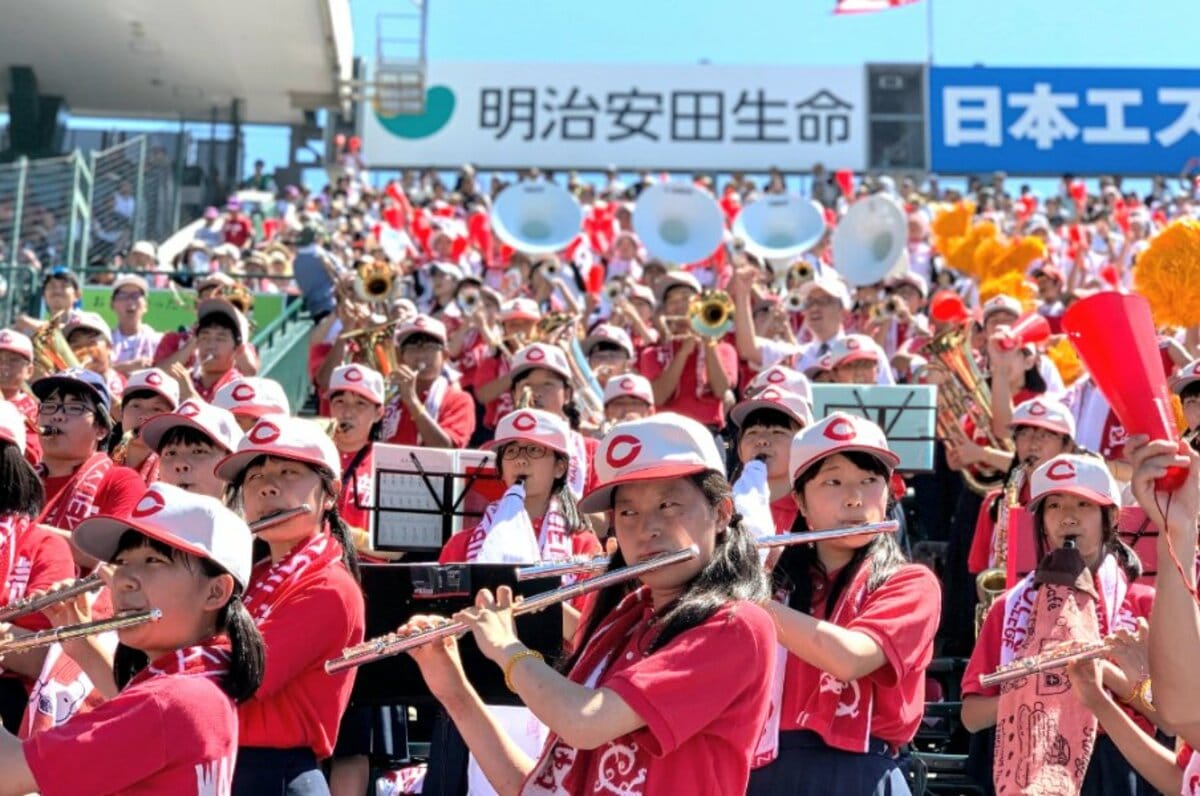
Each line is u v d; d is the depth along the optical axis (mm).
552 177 30578
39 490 6062
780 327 12641
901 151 31156
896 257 14273
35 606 4516
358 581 5266
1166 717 3938
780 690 4871
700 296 11281
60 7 24344
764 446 7320
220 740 3924
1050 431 8055
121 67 26375
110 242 21469
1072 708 5305
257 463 5133
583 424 10148
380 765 6863
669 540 3889
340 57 25953
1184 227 5246
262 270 17703
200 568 4117
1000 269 14500
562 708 3629
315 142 28875
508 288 16297
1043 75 31391
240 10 24156
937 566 9906
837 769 4793
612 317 13570
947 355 9945
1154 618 3932
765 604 4051
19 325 11375
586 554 7117
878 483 5121
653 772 3693
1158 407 3701
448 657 4160
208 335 9898
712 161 30875
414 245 20781
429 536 7852
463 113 30500
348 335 11000
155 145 25422
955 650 9008
